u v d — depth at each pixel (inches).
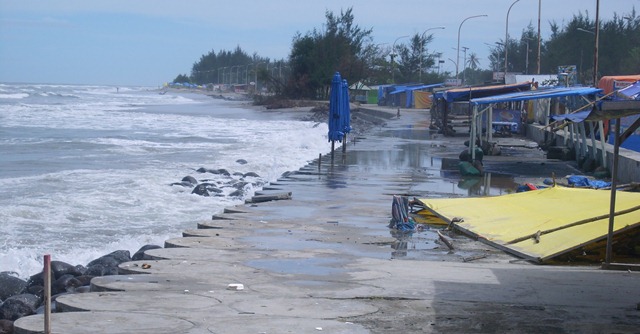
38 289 448.1
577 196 547.8
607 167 925.2
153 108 3799.2
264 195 694.5
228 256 428.8
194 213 725.3
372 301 323.0
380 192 746.2
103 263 493.7
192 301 314.2
